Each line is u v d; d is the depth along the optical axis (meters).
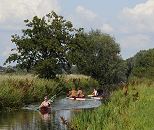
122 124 19.14
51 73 59.31
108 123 19.98
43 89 46.91
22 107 38.12
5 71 66.56
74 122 23.09
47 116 32.31
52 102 43.88
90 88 70.75
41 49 58.97
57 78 59.66
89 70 90.44
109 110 23.28
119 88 44.16
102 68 91.69
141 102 26.41
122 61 95.31
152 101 27.02
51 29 60.47
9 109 36.00
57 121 29.41
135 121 19.28
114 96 35.59
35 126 27.00
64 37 60.75
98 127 19.78
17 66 59.47
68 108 38.84
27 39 58.94
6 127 26.48
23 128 26.16
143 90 35.88
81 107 39.94
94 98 50.25
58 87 54.97
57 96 52.94
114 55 92.81
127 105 26.25
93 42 90.00
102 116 21.80
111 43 92.56
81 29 62.16
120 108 24.58
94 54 90.81
